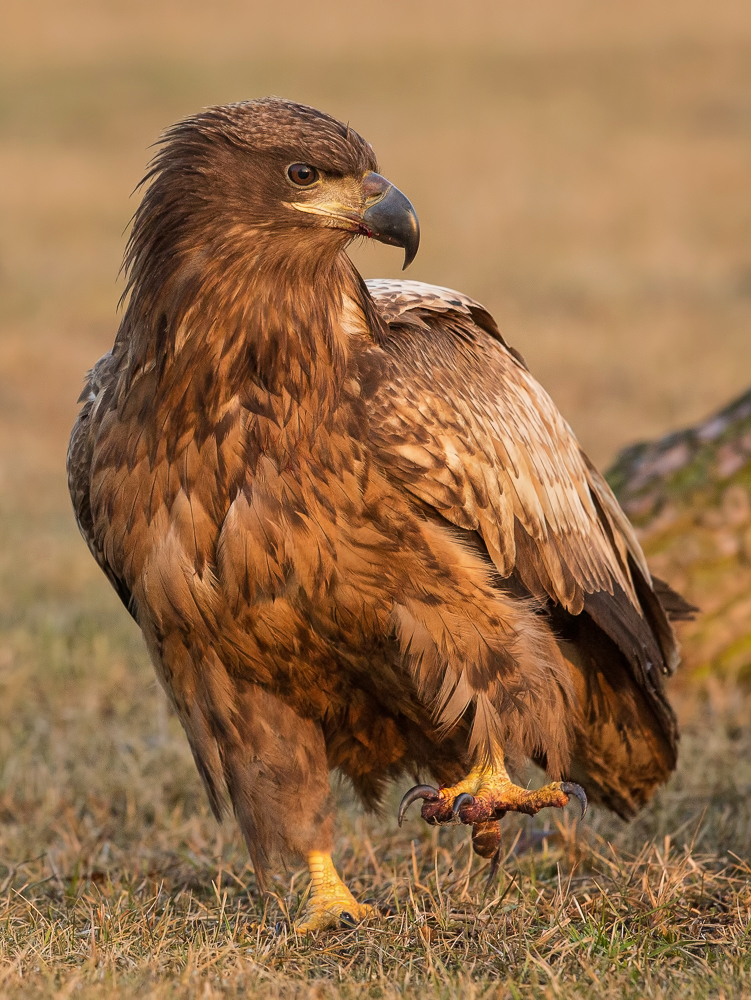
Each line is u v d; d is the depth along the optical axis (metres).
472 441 8.44
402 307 9.02
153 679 13.70
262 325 8.05
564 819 10.11
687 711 12.42
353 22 100.88
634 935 7.82
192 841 10.16
